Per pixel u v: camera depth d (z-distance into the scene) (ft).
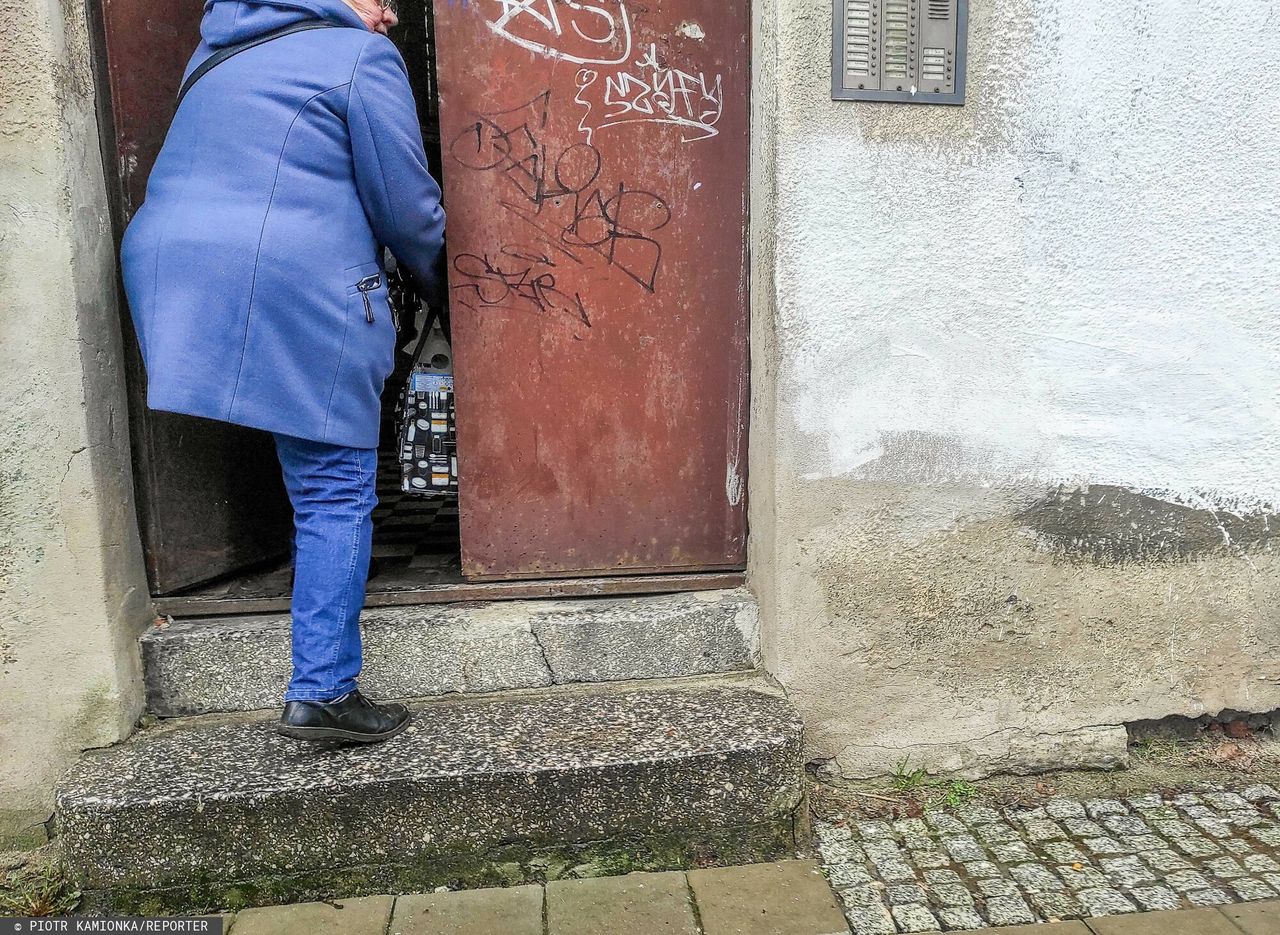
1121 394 7.32
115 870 6.16
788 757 6.71
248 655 7.21
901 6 6.68
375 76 6.09
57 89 6.12
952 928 5.98
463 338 7.46
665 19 7.22
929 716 7.60
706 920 6.07
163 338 5.82
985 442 7.27
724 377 7.80
